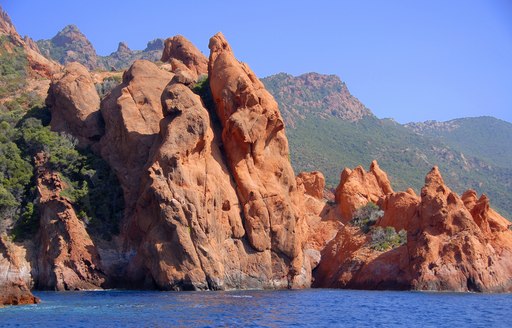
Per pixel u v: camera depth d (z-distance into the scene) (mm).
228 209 77938
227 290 73875
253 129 81000
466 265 77375
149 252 72312
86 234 76688
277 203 80188
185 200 72750
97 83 102562
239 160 80750
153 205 73250
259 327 46375
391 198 91812
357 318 52625
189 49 110812
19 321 46781
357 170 105250
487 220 85188
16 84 117250
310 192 111438
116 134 85125
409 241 81000
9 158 84062
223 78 83688
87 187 81438
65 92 89625
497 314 55781
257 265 78062
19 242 77562
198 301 60344
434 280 76938
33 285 74875
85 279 74375
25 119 91125
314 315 53844
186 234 71875
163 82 88500
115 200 82375
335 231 100250
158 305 56812
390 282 80375
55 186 79312
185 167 74625
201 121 76438
